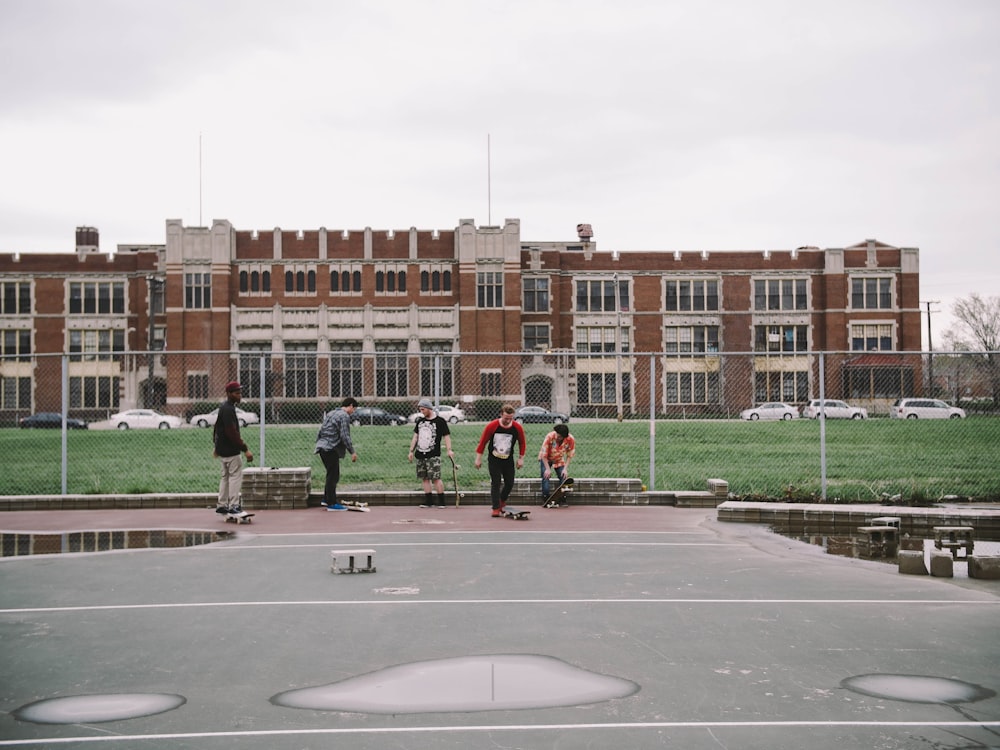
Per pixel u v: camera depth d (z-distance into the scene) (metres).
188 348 62.31
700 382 65.81
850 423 38.19
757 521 14.31
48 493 18.00
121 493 17.69
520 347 63.97
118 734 5.35
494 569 10.41
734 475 20.67
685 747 5.09
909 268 66.19
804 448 27.92
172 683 6.31
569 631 7.62
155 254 65.69
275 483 16.25
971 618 8.08
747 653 6.96
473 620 8.01
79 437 34.78
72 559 11.15
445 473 20.95
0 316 65.75
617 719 5.54
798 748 5.09
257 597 8.96
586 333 66.19
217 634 7.57
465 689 6.14
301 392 62.53
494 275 63.78
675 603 8.66
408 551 11.69
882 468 22.12
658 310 66.12
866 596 8.98
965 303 84.38
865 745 5.14
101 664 6.75
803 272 66.44
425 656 6.92
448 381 63.12
